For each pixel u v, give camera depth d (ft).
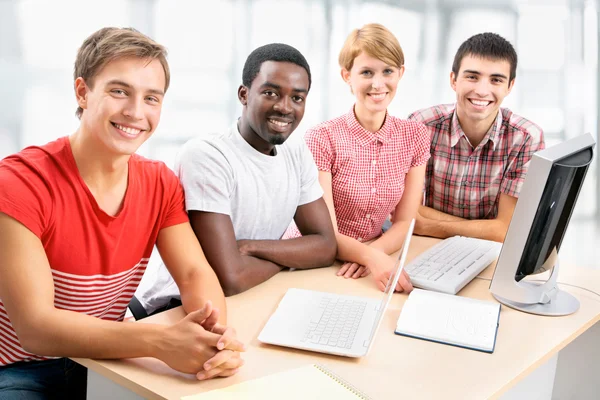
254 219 5.60
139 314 5.76
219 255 5.11
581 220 13.26
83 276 4.45
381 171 6.89
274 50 5.25
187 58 14.40
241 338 4.38
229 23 14.65
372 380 3.88
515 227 4.90
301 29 15.12
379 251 5.80
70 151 4.36
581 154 5.08
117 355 3.94
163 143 13.89
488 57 7.03
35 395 4.51
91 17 13.37
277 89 5.18
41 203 4.15
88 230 4.38
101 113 4.21
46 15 12.93
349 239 6.04
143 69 4.24
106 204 4.48
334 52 15.25
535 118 14.88
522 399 5.31
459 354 4.28
